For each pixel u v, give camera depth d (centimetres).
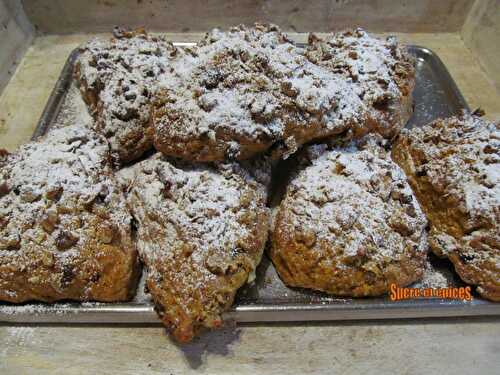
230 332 25
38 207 25
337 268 24
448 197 26
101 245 25
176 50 34
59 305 25
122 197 28
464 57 45
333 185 26
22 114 39
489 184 26
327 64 32
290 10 47
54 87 38
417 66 41
